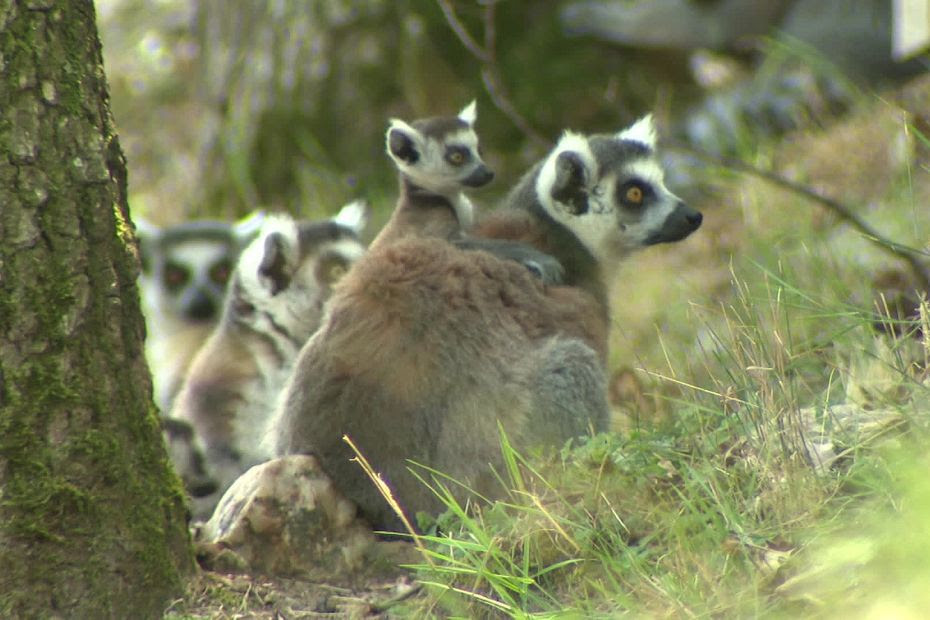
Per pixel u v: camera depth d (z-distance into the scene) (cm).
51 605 757
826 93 2214
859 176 1795
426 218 1344
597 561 815
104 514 782
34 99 771
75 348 779
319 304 1374
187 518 864
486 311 1012
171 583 820
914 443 812
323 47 2423
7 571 745
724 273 1722
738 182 1961
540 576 822
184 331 1703
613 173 1202
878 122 1862
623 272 1838
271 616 834
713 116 2269
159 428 848
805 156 1947
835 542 727
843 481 814
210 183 2494
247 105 2453
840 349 1102
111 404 796
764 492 829
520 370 998
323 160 2430
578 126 2511
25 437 757
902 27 1430
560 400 995
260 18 2447
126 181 852
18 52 767
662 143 1521
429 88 2459
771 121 2231
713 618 709
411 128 1368
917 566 643
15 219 761
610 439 921
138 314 838
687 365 1180
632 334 1645
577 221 1203
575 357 1011
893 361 983
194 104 2708
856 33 2236
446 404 979
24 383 761
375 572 934
